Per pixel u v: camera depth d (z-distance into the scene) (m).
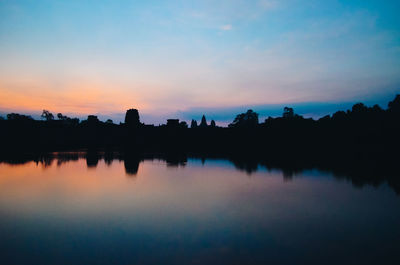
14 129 64.19
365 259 7.06
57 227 9.57
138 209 11.93
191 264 6.83
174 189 16.47
